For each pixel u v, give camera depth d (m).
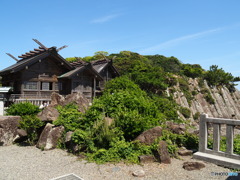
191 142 8.32
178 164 6.45
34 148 8.34
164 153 6.65
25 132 9.02
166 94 30.03
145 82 28.38
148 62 51.72
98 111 9.23
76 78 24.20
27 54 24.75
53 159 6.90
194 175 5.55
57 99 12.03
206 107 36.97
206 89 40.94
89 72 25.06
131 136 7.98
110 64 30.91
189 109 31.17
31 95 21.19
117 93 10.39
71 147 7.78
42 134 8.61
